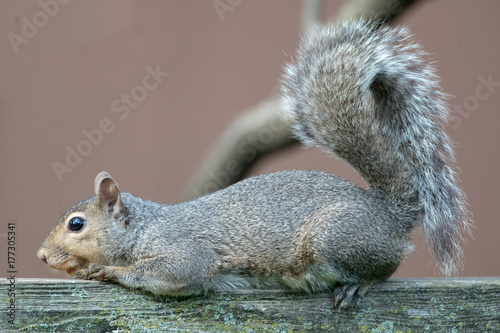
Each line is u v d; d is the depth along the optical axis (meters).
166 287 3.35
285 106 3.45
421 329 3.36
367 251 3.38
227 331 3.35
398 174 3.41
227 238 3.41
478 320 3.36
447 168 3.43
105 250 3.41
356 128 3.42
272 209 3.41
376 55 3.44
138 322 3.34
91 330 3.33
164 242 3.40
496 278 3.38
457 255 3.42
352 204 3.40
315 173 3.43
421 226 3.42
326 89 3.43
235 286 3.41
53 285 3.33
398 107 3.44
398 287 3.36
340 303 3.36
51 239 3.41
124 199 3.43
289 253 3.40
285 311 3.35
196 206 3.43
